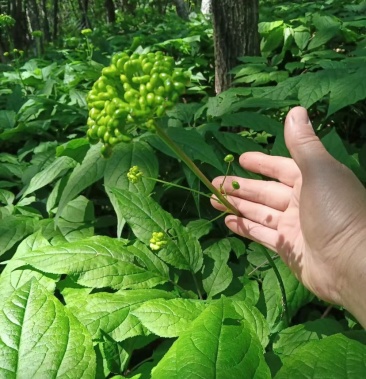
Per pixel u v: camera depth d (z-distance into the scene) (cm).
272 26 81
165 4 371
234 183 34
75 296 32
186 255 36
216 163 40
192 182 41
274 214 37
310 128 31
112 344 30
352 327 36
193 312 29
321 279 31
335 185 29
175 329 27
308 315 43
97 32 188
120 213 38
